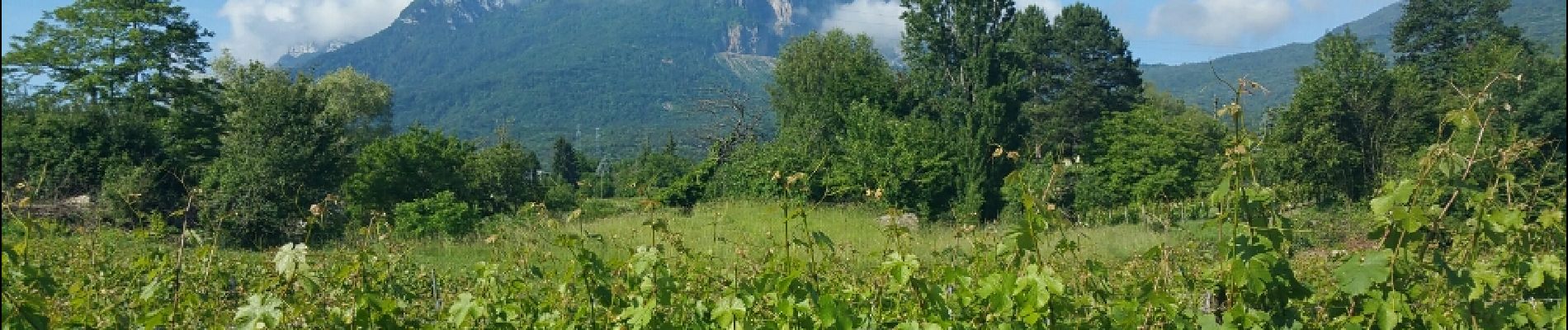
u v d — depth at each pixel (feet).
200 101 118.21
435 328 13.43
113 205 56.39
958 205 95.20
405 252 22.86
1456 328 9.78
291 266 11.06
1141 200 98.94
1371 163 99.76
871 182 95.66
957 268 11.68
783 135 119.14
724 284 15.21
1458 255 10.23
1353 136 104.83
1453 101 97.76
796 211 12.31
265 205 65.82
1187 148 116.78
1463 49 133.80
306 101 80.28
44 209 57.36
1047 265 11.33
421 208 70.18
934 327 10.70
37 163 78.07
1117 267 18.88
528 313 14.51
